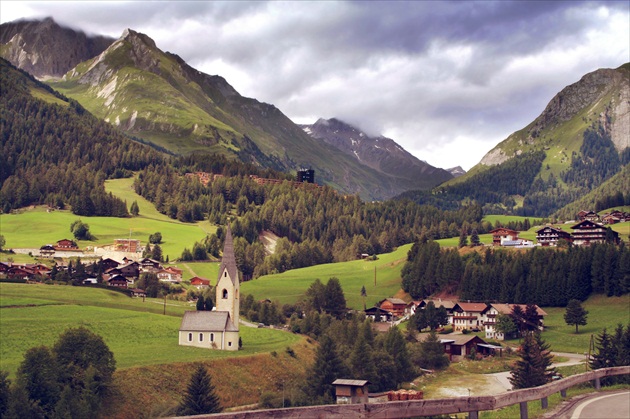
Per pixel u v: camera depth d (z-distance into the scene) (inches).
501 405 1504.7
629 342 4675.2
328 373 5565.9
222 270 7170.3
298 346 7047.2
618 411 1708.9
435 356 7091.5
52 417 3882.9
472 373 6875.0
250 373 5802.2
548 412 1718.8
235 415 1079.0
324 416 1184.8
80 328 4795.8
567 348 7568.9
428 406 1344.7
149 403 4739.2
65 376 4389.8
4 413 3659.0
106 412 4431.6
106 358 4753.9
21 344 5767.7
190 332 6560.0
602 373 2203.5
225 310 7111.2
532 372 4928.6
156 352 6028.5
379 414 1261.1
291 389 5570.9
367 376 5925.2
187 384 5027.1
